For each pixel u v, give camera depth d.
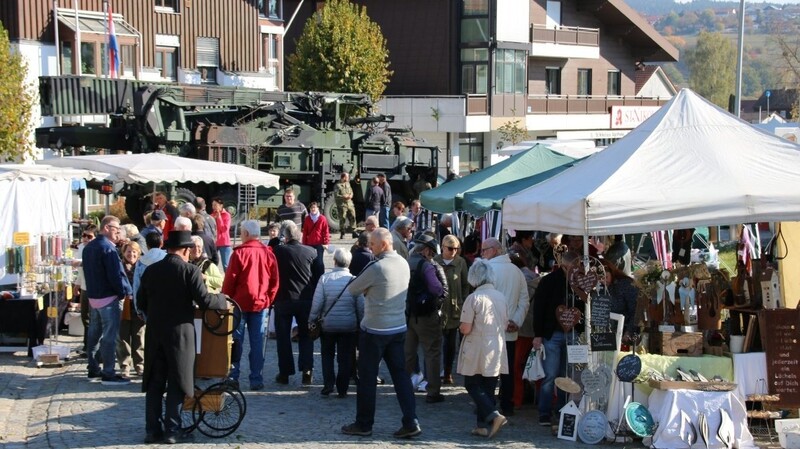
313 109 30.88
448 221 16.06
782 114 72.69
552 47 48.88
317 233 18.12
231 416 9.89
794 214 9.73
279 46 43.88
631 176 9.99
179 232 9.42
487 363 9.75
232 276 11.57
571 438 9.80
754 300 10.47
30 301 13.41
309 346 12.12
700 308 10.21
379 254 9.84
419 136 45.28
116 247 12.46
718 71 111.69
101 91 30.30
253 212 29.39
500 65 45.91
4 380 12.12
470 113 44.34
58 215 16.52
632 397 9.89
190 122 28.28
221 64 40.88
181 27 39.34
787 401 9.91
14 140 28.34
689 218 9.68
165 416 9.48
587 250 9.76
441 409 11.09
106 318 11.77
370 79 39.94
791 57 37.91
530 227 10.22
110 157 18.88
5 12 33.59
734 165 10.10
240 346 11.86
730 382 9.75
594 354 9.91
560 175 10.77
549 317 10.27
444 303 11.89
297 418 10.52
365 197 31.16
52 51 34.38
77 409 10.75
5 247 14.81
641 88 58.12
